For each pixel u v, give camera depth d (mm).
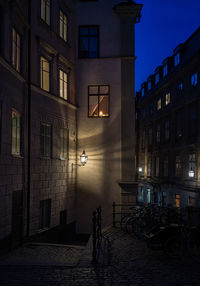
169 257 7406
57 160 13211
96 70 15578
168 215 10305
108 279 5492
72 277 5578
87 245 8758
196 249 8086
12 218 9336
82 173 15312
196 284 5258
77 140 15461
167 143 28891
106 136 15336
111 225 13258
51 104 12820
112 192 15102
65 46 14508
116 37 15625
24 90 10578
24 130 10523
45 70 12680
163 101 30688
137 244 9109
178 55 27484
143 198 37969
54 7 13383
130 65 15469
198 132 21797
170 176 27688
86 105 15523
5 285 5027
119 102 15391
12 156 9289
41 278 5484
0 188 8312
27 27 10859
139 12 15430
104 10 15781
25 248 9344
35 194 11289
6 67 8812
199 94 21672
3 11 8859
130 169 15070
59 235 13312
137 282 5332
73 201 14875
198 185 21625
